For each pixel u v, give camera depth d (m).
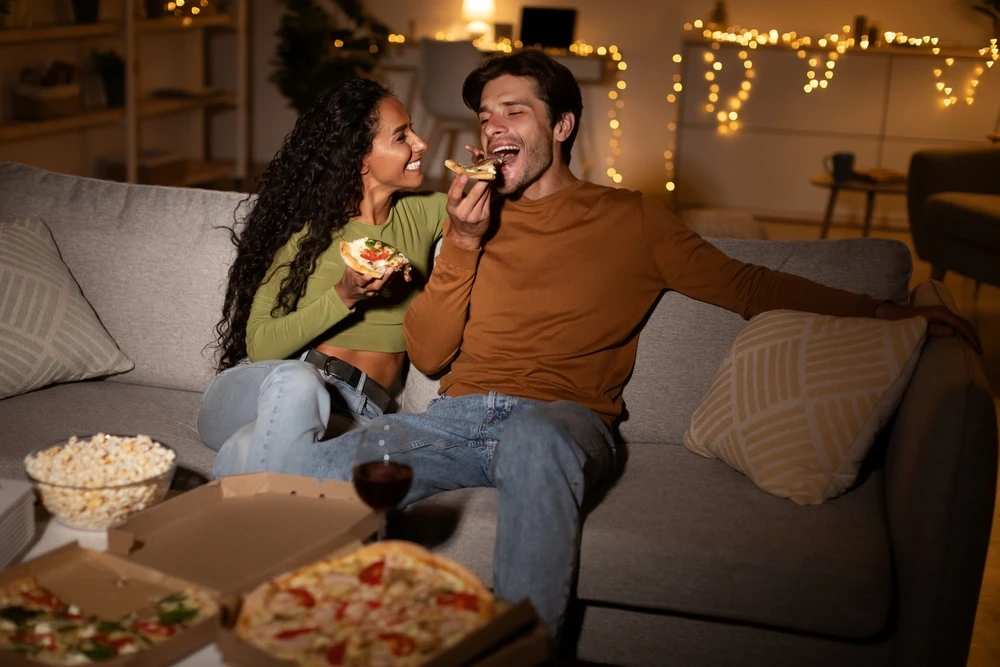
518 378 1.91
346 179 1.97
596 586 1.61
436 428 1.86
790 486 1.72
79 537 1.41
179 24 5.60
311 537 1.36
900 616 1.58
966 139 5.97
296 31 6.32
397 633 1.09
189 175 5.87
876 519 1.67
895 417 1.82
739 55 6.19
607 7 6.80
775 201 6.40
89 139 5.32
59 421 1.93
